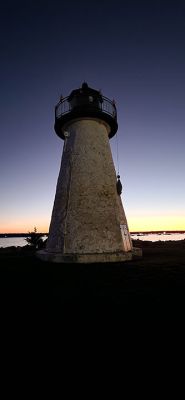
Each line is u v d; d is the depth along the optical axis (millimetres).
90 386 2277
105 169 11086
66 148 11852
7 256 12414
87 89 11734
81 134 11336
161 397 2117
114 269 7523
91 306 4289
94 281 6047
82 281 6070
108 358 2717
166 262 8938
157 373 2443
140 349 2885
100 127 11789
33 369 2545
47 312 4074
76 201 10289
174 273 6883
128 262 9055
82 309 4160
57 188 11641
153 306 4242
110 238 9984
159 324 3531
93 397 2131
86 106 11227
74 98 11852
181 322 3590
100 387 2260
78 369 2533
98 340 3113
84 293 5047
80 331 3373
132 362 2635
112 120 11953
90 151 11039
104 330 3385
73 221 10008
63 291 5230
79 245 9656
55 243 10328
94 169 10789
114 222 10328
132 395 2148
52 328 3484
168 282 5875
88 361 2666
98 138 11453
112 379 2369
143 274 6785
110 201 10617
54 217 11117
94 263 8758
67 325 3566
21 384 2320
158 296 4793
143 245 20078
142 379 2359
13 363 2654
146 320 3670
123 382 2320
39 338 3201
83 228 9836
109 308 4176
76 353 2828
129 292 5082
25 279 6445
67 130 12352
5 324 3650
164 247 18000
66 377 2410
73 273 7020
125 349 2893
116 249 9969
